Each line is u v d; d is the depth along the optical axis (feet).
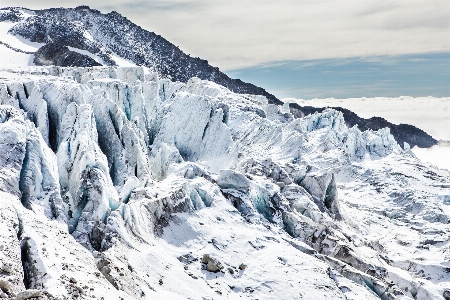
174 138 264.11
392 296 132.77
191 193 152.56
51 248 75.00
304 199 190.49
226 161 254.06
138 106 259.60
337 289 120.88
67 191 129.49
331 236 164.66
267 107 435.53
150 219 126.62
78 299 60.54
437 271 177.06
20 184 109.19
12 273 60.49
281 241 145.48
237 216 154.51
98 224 112.88
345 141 412.36
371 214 255.09
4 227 71.61
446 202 283.59
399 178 314.76
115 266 90.63
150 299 88.69
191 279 110.42
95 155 134.92
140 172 171.01
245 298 110.42
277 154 281.54
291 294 113.70
